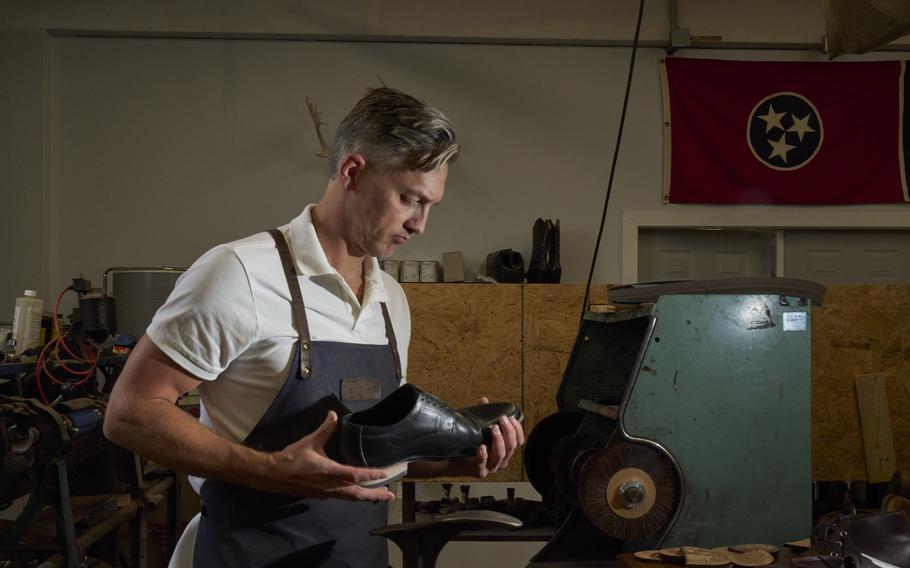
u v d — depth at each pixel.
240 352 1.16
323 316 1.25
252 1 4.50
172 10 4.48
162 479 2.96
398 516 3.86
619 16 4.54
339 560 1.25
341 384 1.24
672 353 1.70
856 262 4.67
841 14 1.52
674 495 1.68
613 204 4.56
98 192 4.52
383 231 1.20
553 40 4.54
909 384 3.56
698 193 4.50
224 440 1.08
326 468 1.03
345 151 1.21
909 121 4.48
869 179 4.46
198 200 4.52
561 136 4.59
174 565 1.34
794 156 4.50
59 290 4.49
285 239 1.25
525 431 3.70
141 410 1.08
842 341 3.59
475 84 4.59
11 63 4.48
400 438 1.13
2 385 2.68
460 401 3.73
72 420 2.20
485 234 4.54
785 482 1.71
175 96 4.55
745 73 4.52
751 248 4.71
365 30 4.51
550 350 3.74
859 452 3.55
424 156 1.16
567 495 1.92
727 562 1.49
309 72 4.58
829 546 1.48
